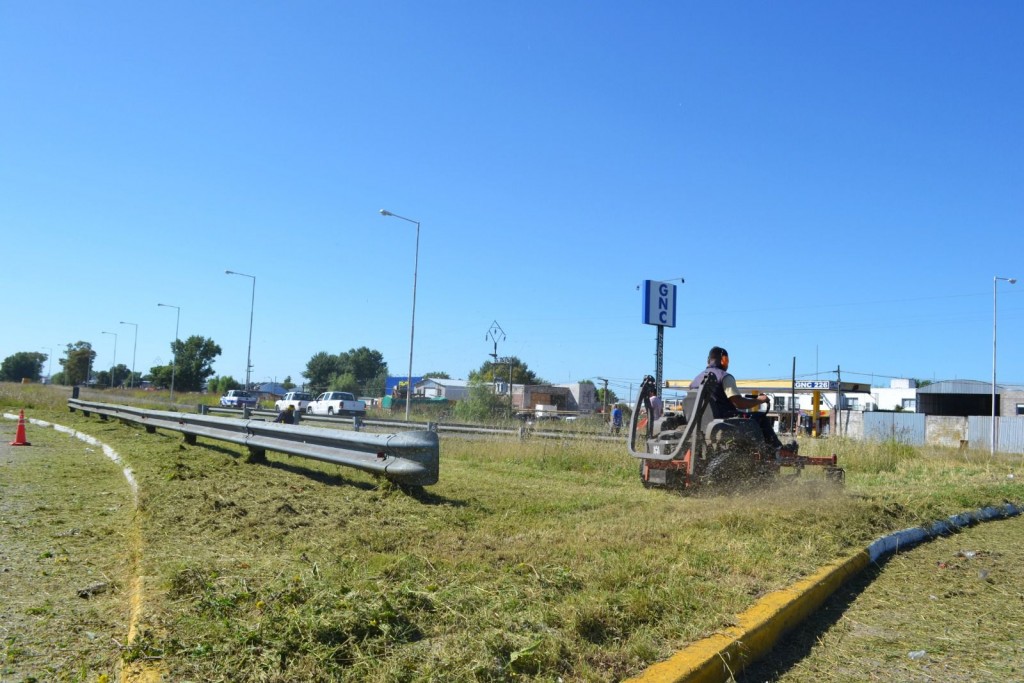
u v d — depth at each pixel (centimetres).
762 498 935
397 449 868
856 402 6112
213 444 1474
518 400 5888
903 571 684
